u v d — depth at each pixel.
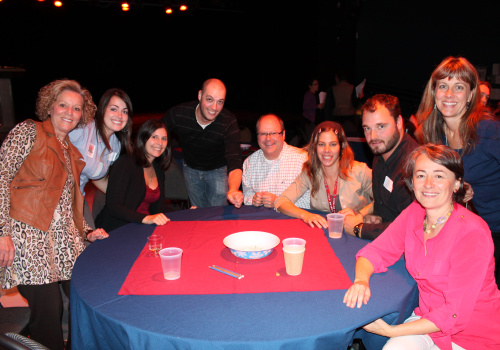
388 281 1.63
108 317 1.36
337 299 1.47
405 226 1.75
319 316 1.36
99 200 2.86
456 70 2.05
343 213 2.27
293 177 2.92
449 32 8.80
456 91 2.07
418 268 1.61
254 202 2.67
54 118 2.12
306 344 1.25
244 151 4.45
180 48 16.80
